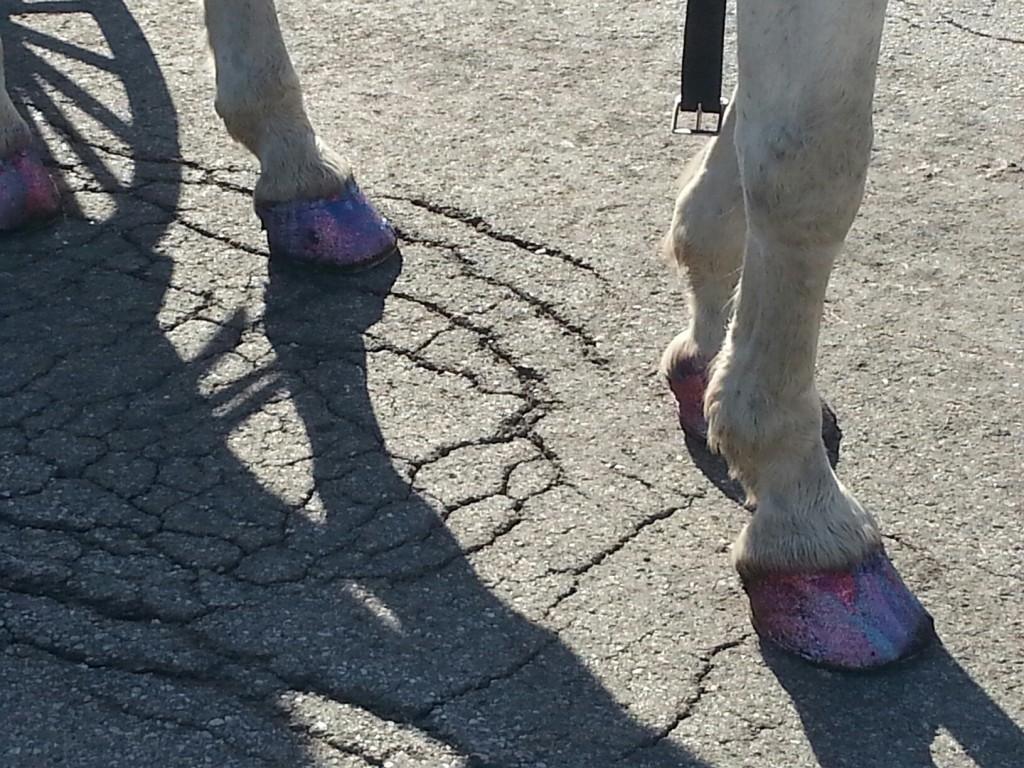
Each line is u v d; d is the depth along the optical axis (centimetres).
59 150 239
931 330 206
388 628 160
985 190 239
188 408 189
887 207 234
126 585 165
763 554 157
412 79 266
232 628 160
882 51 282
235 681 154
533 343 201
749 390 152
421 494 177
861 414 191
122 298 207
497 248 220
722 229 175
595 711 151
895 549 171
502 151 244
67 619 161
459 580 166
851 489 179
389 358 197
